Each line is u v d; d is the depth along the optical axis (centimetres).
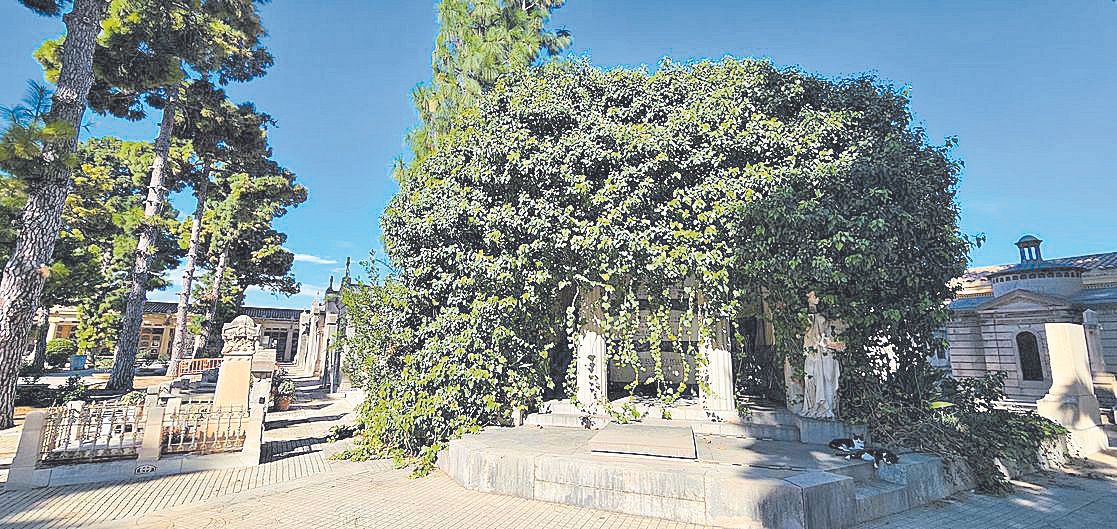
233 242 2909
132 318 1794
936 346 786
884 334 763
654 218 766
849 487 521
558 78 900
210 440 823
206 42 1733
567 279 811
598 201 742
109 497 635
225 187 2905
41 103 972
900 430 688
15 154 910
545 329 888
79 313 3062
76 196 1919
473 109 959
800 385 800
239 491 665
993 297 1833
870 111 815
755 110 795
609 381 1212
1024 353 1563
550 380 906
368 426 890
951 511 564
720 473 534
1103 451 868
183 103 2089
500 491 631
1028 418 820
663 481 544
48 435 717
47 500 621
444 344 806
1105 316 1609
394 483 687
